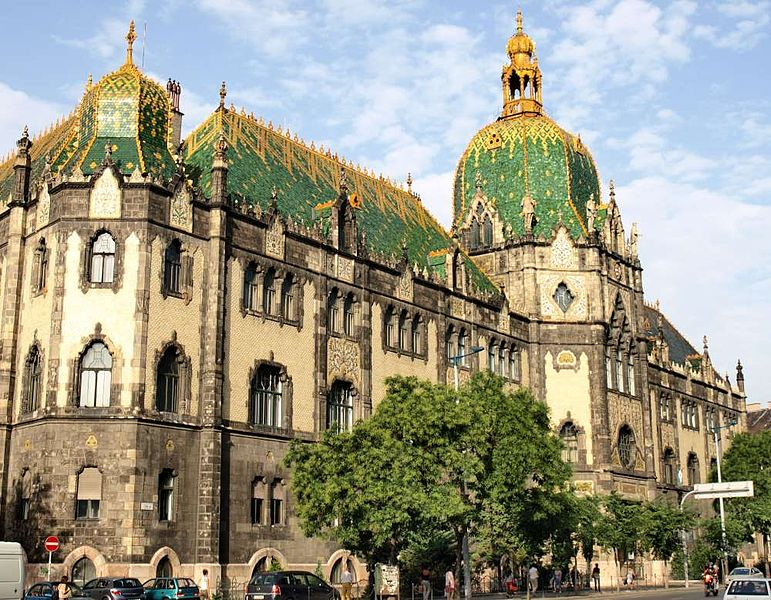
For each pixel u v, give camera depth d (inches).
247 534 2333.9
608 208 3912.4
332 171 3282.5
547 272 3673.7
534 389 3558.1
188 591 1953.7
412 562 2625.5
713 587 2743.6
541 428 2539.4
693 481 4557.1
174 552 2156.7
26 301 2367.1
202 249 2374.5
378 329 2893.7
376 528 2063.2
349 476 2107.5
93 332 2199.8
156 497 2154.3
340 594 2363.4
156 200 2289.6
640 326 3924.7
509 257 3703.3
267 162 2918.3
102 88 2461.9
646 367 3907.5
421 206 3769.7
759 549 4987.7
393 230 3324.3
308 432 2573.8
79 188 2277.3
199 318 2337.6
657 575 3818.9
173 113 2815.0
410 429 2171.5
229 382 2362.2
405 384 2279.8
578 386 3592.5
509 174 3900.1
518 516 2536.9
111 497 2105.1
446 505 2082.9
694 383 4766.2
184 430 2242.9
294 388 2559.1
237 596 2223.2
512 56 4220.0
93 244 2262.6
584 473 3516.2
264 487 2411.4
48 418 2156.7
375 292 2898.6
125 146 2377.0
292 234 2625.5
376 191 3474.4
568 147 3941.9
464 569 2260.1
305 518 2159.2
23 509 2206.0
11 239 2417.6
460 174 4047.7
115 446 2134.6
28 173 2472.9
